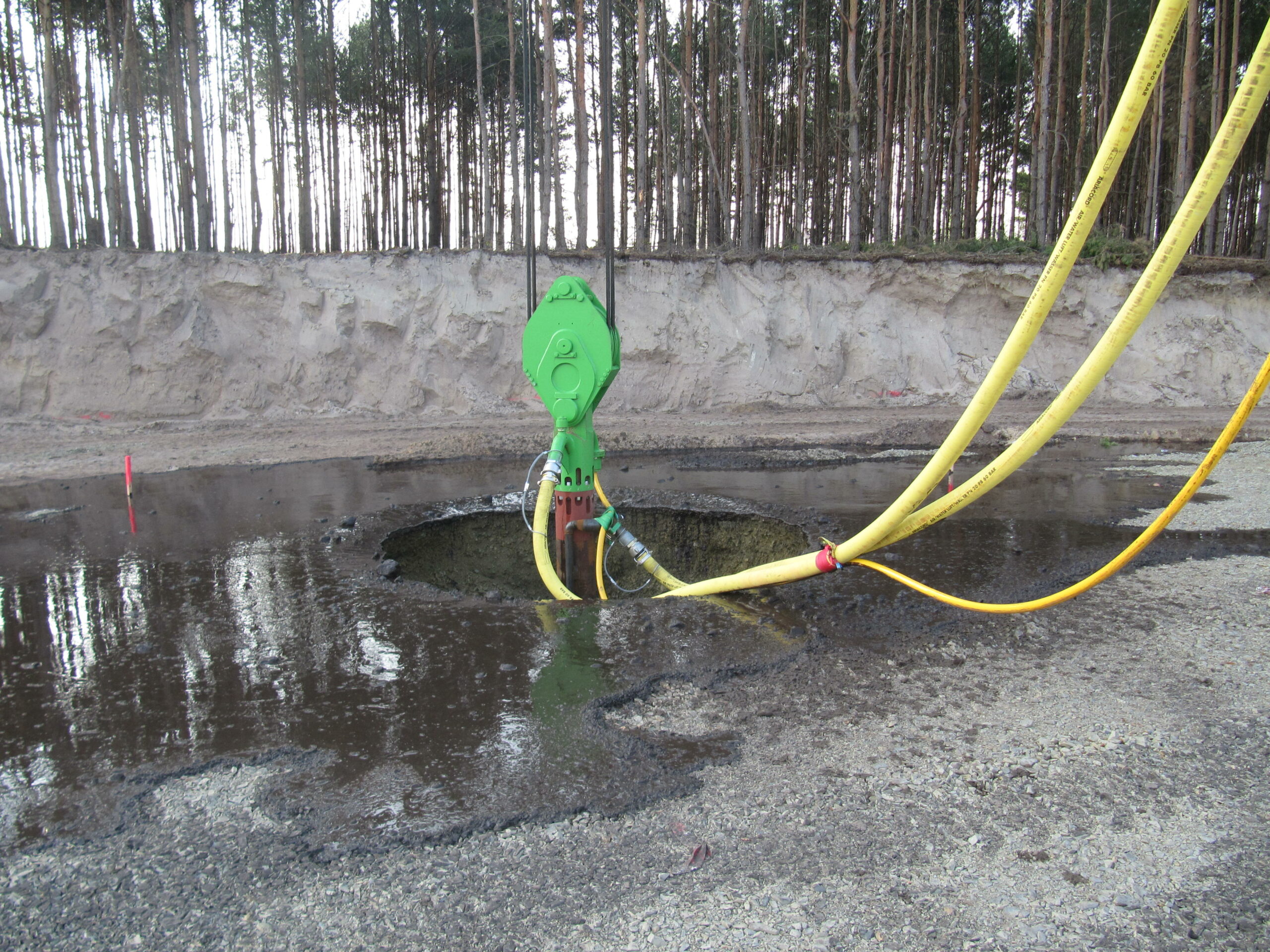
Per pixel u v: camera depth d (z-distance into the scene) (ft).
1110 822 10.07
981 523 26.04
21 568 21.90
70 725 12.98
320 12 89.86
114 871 9.30
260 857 9.50
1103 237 67.41
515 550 28.40
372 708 13.41
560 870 9.22
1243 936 8.11
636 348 61.57
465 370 59.62
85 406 53.11
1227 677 14.29
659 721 12.96
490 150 100.63
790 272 65.77
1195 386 62.95
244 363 56.75
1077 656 15.37
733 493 31.48
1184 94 63.72
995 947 7.98
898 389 63.67
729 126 89.51
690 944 8.02
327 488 32.83
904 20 84.28
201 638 16.78
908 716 13.01
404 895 8.82
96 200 67.26
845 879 9.02
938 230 100.68
